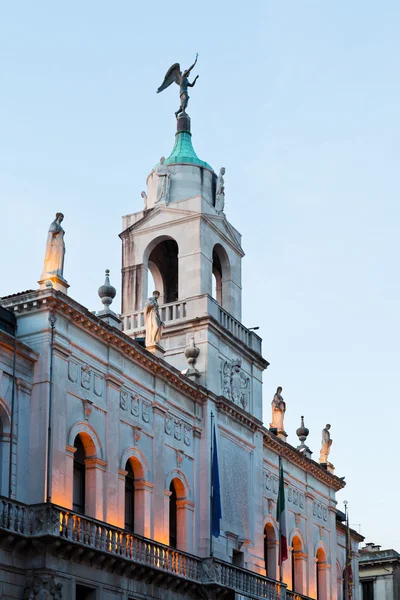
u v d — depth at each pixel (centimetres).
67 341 4053
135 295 5378
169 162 5641
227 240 5619
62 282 4119
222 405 5122
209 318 5119
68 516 3716
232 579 4747
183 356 5153
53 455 3856
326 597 6419
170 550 4356
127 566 4019
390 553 8700
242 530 5209
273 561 5684
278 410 6200
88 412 4138
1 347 3800
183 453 4844
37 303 3978
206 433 4991
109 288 4562
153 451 4588
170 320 5225
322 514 6588
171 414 4788
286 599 5362
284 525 5434
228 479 5144
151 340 4812
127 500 4438
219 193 5638
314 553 6331
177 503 4803
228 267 5641
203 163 5694
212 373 5119
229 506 5103
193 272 5284
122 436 4375
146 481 4494
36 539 3581
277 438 5853
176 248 5772
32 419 3888
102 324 4256
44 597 3575
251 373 5638
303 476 6325
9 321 3956
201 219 5344
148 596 4203
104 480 4191
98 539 3869
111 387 4322
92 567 3869
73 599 3722
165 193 5509
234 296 5634
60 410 3950
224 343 5328
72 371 4081
